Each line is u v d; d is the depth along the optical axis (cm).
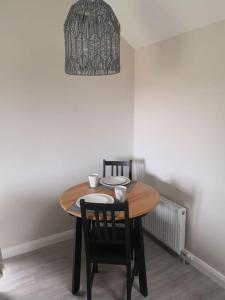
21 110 242
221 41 193
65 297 204
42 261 249
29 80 241
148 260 248
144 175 301
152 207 193
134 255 219
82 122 276
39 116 251
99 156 293
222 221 210
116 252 190
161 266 239
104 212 170
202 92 214
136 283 219
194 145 227
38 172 260
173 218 243
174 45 236
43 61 244
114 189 221
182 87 233
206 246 227
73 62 182
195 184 231
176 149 248
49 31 242
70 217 286
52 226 278
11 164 246
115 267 238
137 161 312
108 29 177
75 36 177
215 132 206
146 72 279
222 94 197
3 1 220
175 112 244
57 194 275
